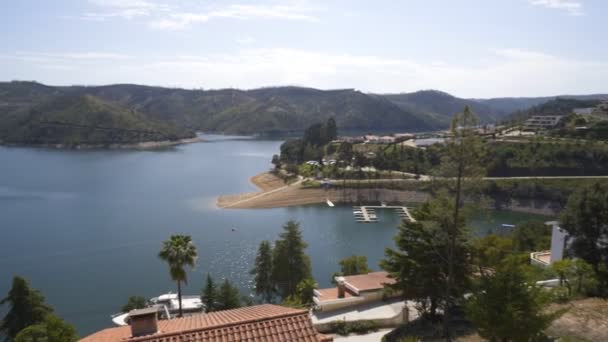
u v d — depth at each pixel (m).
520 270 20.53
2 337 46.59
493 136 186.62
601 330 24.58
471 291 27.72
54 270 79.81
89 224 111.00
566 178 146.62
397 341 27.69
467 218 28.75
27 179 178.12
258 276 63.88
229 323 15.73
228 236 104.69
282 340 15.03
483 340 26.08
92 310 63.94
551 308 28.58
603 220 42.69
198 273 79.62
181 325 20.03
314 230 114.69
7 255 87.25
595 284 33.88
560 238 49.09
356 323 32.31
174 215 124.19
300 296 49.09
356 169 177.00
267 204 144.38
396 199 150.62
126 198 144.50
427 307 32.59
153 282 74.69
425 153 184.38
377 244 101.56
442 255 29.38
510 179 149.38
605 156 151.38
